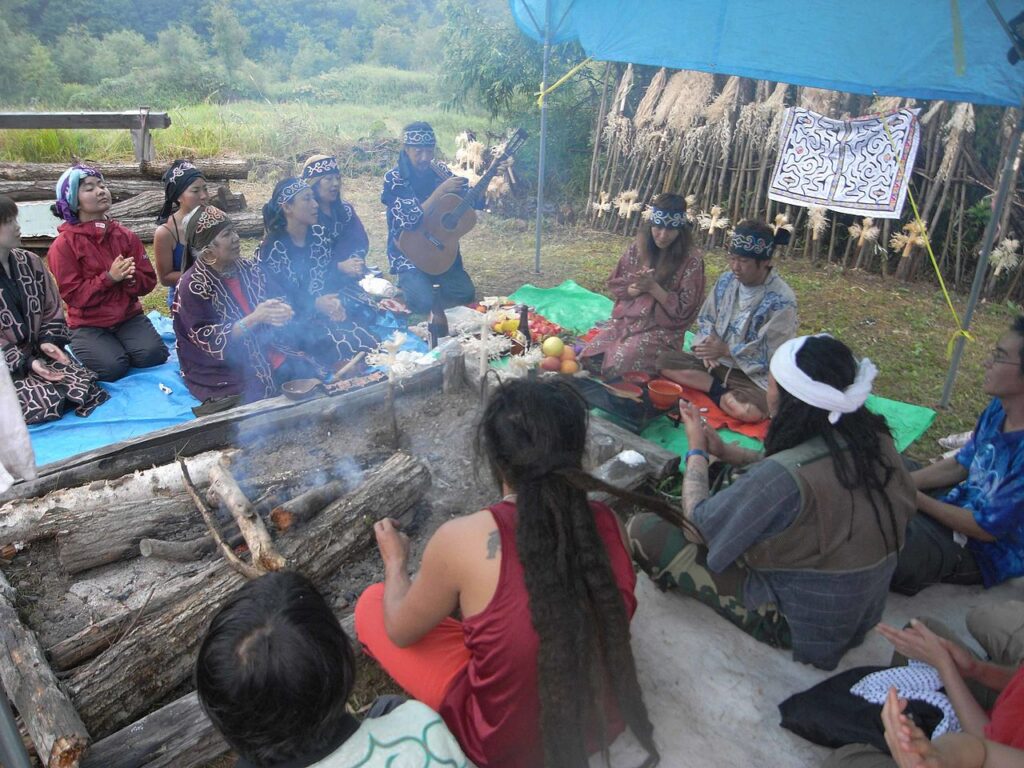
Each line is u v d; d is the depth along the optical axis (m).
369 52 33.19
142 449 3.75
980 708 2.05
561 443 1.91
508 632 1.87
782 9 4.51
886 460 2.38
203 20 30.44
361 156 11.44
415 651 2.31
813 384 2.30
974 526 2.94
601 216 9.07
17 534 3.22
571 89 9.99
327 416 4.21
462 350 4.63
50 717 2.34
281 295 4.80
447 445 4.11
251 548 3.02
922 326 6.23
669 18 5.10
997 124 6.68
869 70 4.38
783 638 2.80
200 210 4.83
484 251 8.16
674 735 2.51
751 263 4.22
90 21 28.61
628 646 1.89
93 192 4.79
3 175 7.93
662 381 4.48
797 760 2.43
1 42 23.80
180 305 4.38
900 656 2.54
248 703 1.25
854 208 6.71
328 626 1.36
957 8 3.45
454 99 12.21
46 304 4.64
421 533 3.53
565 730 1.87
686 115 8.20
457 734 2.16
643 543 2.97
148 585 3.18
